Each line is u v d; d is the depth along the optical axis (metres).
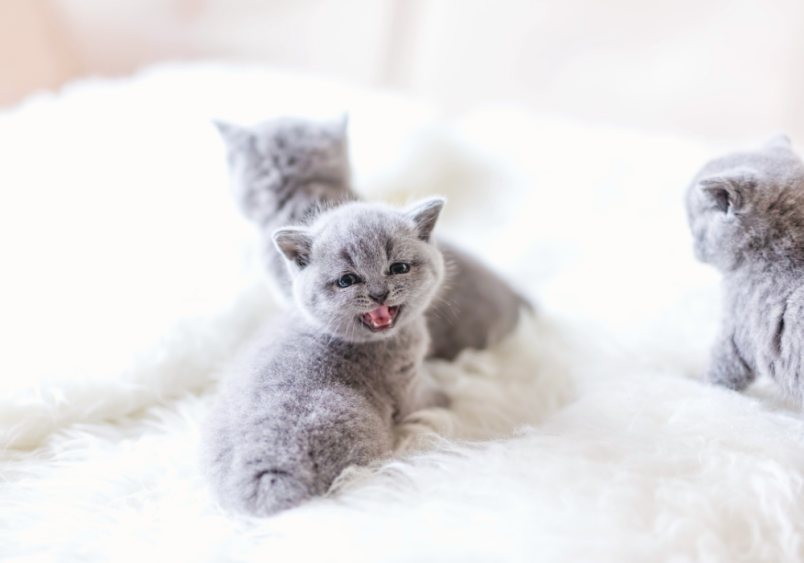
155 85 0.66
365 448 0.42
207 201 0.58
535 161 0.66
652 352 0.49
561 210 0.62
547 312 0.54
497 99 0.88
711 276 0.54
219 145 0.62
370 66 0.87
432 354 0.52
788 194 0.44
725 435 0.42
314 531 0.39
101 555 0.40
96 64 0.80
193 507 0.41
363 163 0.63
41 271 0.51
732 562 0.38
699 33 0.83
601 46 0.85
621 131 0.70
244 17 0.81
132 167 0.60
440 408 0.47
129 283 0.51
